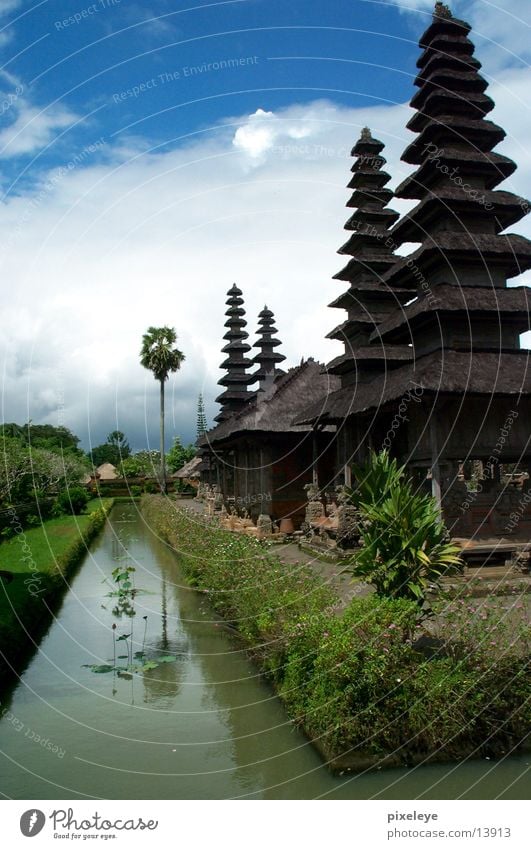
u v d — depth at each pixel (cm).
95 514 4103
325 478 3016
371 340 2297
